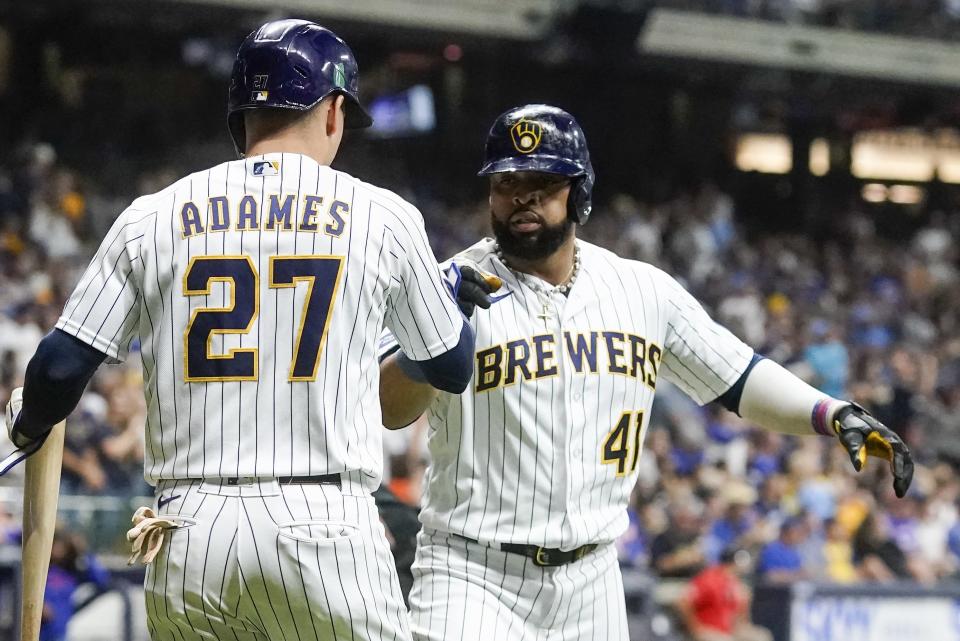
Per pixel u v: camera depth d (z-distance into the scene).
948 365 70.31
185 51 81.69
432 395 12.48
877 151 103.19
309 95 10.54
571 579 13.18
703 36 83.62
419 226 10.71
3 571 25.09
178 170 77.94
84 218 63.22
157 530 10.02
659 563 37.28
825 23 88.38
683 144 94.88
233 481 9.92
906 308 78.94
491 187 13.36
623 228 76.75
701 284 73.00
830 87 89.31
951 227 95.31
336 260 10.14
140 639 28.61
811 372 60.84
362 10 74.56
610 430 13.34
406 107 87.06
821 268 82.50
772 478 45.06
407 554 17.00
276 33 10.66
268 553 9.82
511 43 79.06
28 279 52.47
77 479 35.34
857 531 42.69
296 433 9.95
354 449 10.14
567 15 77.44
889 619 35.38
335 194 10.38
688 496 39.94
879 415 58.94
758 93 93.19
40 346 10.10
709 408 54.03
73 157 75.12
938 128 102.25
